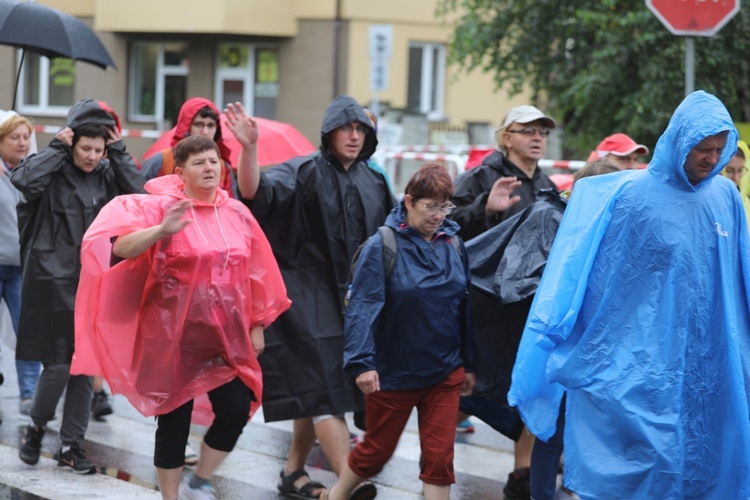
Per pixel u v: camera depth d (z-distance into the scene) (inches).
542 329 298.8
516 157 419.2
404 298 322.7
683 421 288.7
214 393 335.0
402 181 1013.8
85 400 406.3
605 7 828.0
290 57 1449.3
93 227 320.5
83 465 401.7
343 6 1421.0
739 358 290.7
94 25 1515.7
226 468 422.3
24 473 400.2
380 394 329.7
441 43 1497.3
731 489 293.1
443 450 327.3
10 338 476.4
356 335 319.0
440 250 329.1
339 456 374.3
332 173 388.5
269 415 373.4
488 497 391.5
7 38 548.4
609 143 458.0
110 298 332.8
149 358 329.1
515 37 924.6
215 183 329.7
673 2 445.4
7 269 468.4
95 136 396.8
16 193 466.0
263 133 592.7
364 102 1438.2
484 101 1531.7
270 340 376.2
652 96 791.1
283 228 381.1
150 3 1446.9
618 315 294.0
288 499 380.5
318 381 375.2
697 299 289.9
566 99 885.8
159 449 333.4
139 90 1526.8
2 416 488.4
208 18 1421.0
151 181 336.5
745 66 798.5
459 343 332.8
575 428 299.7
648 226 291.4
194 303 326.0
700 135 281.6
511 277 359.3
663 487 286.5
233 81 1483.8
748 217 416.8
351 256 386.6
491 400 375.9
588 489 295.6
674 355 288.7
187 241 326.3
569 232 307.3
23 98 1587.1
